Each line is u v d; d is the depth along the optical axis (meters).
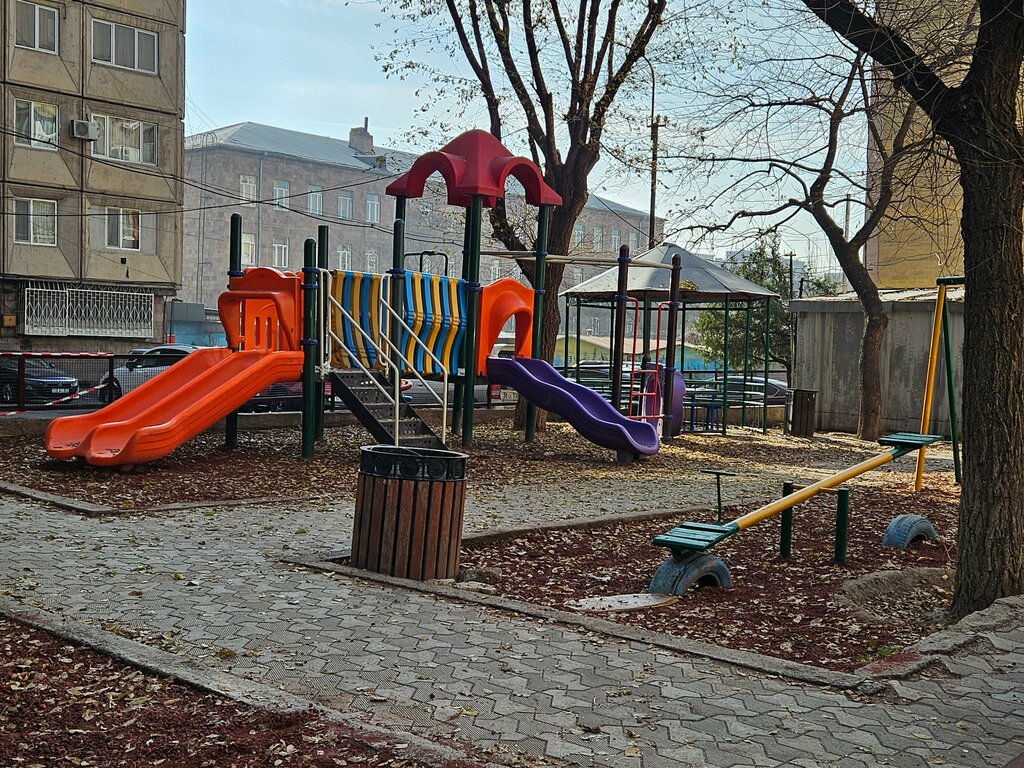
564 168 20.39
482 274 71.94
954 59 7.12
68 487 11.20
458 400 19.05
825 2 7.41
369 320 15.43
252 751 4.16
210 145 63.94
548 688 5.11
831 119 9.56
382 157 22.75
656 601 7.20
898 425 24.19
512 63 20.12
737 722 4.68
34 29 36.44
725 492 13.27
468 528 9.63
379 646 5.74
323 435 17.58
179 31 40.06
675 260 19.83
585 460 16.47
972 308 7.11
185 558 7.86
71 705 4.67
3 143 35.88
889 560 9.07
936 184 8.91
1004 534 7.02
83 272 37.97
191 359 14.58
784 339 37.97
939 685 5.27
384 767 4.02
